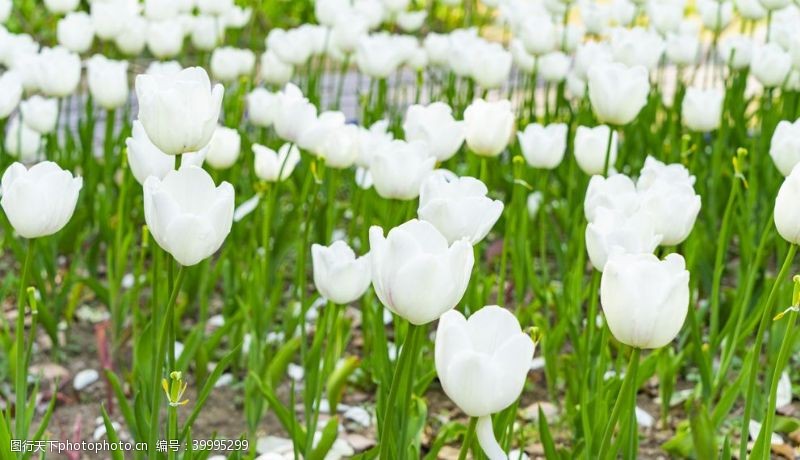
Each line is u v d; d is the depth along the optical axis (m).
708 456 3.49
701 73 11.59
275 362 4.27
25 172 2.98
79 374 4.96
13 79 4.64
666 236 3.35
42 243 5.27
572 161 5.82
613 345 4.94
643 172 3.92
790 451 4.15
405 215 4.23
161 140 2.82
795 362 4.99
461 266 2.32
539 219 6.32
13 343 4.87
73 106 9.54
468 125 3.83
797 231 2.82
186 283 5.23
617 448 2.96
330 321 4.57
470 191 3.02
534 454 4.24
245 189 6.49
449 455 4.27
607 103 3.85
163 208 2.56
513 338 2.16
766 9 6.51
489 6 8.24
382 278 2.34
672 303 2.36
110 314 5.57
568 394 4.29
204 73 2.90
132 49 6.95
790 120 6.15
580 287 4.55
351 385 4.89
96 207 6.56
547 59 6.67
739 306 4.48
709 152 7.21
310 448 3.75
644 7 7.66
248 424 4.28
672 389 4.41
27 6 11.38
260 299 4.65
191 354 4.04
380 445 2.55
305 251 4.02
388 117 8.09
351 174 6.40
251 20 9.70
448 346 2.19
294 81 8.35
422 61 7.48
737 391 3.83
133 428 3.62
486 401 2.19
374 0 7.78
